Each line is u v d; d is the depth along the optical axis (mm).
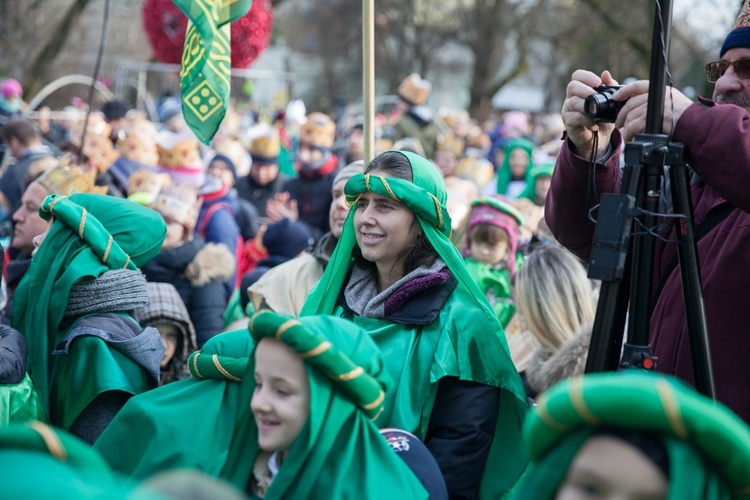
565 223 4336
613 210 3469
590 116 3848
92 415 4559
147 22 13836
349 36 55750
